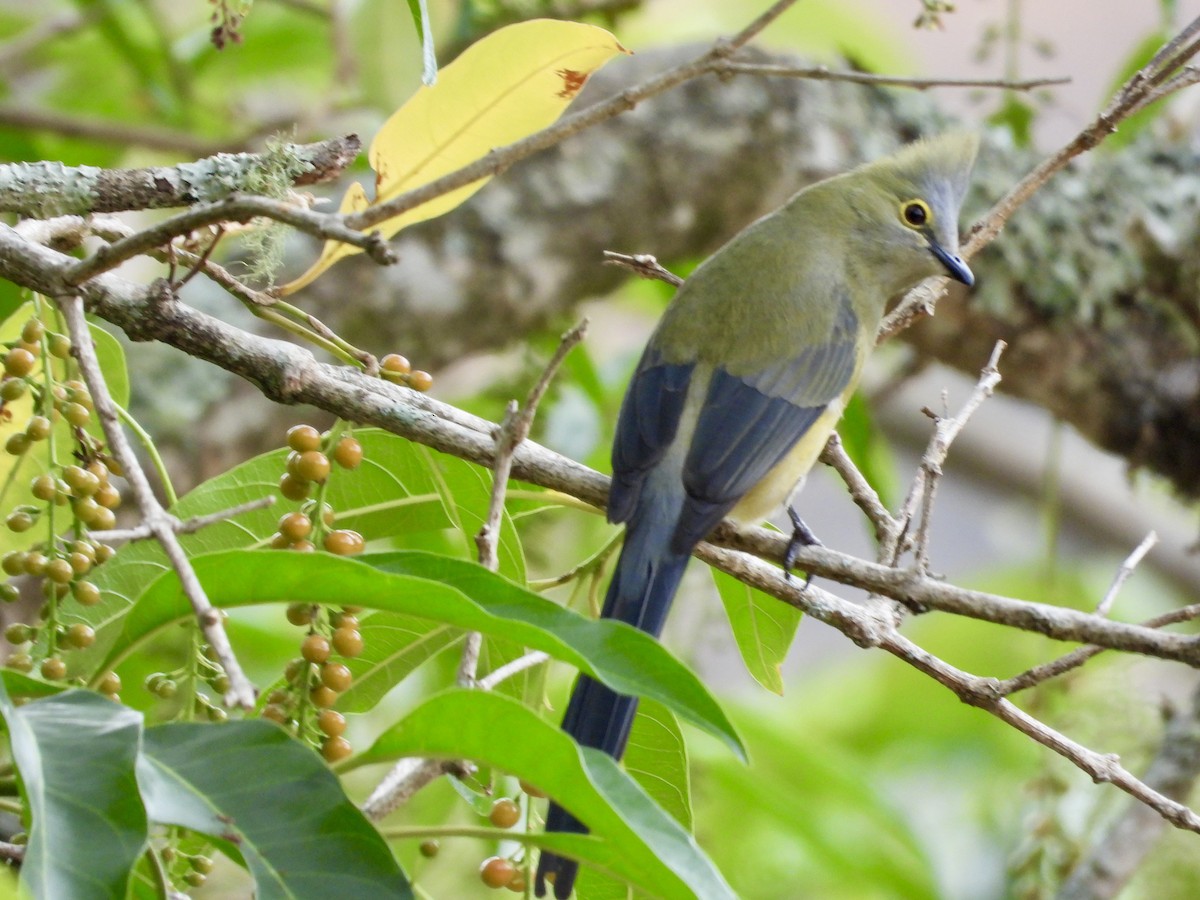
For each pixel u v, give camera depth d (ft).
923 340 44.86
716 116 42.93
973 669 49.06
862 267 32.86
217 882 34.88
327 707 20.34
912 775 48.32
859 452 39.42
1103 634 21.90
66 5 46.85
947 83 23.39
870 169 33.53
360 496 25.23
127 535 16.98
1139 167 45.88
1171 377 44.93
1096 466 59.21
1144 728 37.65
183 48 44.55
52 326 24.47
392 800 20.59
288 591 17.85
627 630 17.42
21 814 16.78
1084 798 38.68
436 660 38.45
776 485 28.96
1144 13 60.44
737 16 49.08
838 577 24.47
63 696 15.47
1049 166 28.89
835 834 40.37
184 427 36.45
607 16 43.11
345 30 41.24
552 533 37.88
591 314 52.37
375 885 15.26
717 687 48.37
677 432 28.02
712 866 16.01
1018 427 60.03
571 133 20.53
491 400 40.01
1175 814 22.31
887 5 58.54
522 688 24.50
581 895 22.26
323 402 23.67
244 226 23.81
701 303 30.25
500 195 41.14
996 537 61.16
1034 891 34.09
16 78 46.37
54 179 23.75
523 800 23.30
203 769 15.84
